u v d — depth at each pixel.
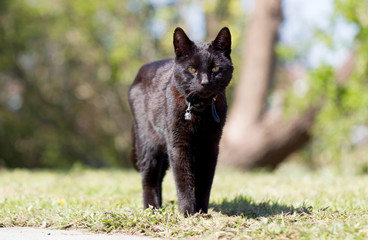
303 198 5.62
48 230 3.83
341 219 3.84
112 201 5.51
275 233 3.44
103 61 18.08
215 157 4.62
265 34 14.58
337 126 10.79
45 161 17.58
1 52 16.56
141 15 17.77
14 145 17.16
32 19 17.16
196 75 4.39
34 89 17.58
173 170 4.55
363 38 10.37
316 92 11.55
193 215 4.20
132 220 3.91
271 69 14.71
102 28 17.69
